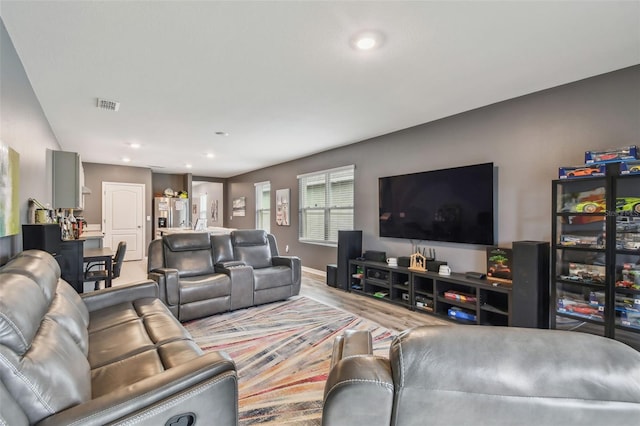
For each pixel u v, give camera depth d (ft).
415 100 10.39
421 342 2.33
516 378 2.15
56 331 4.25
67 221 13.26
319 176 19.17
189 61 7.69
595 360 2.15
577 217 8.64
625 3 5.56
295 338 9.51
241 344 9.08
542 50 7.22
